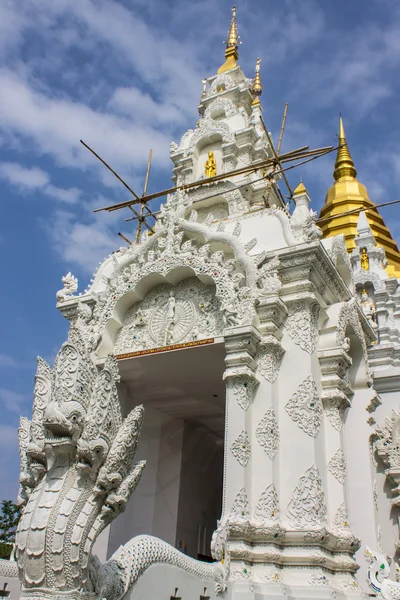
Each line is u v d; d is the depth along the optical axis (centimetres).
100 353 1516
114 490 668
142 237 1838
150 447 1730
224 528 1050
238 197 1980
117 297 1541
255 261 1387
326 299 1512
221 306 1347
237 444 1200
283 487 1196
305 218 1452
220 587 938
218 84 2495
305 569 1101
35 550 619
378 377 1906
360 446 1545
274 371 1294
